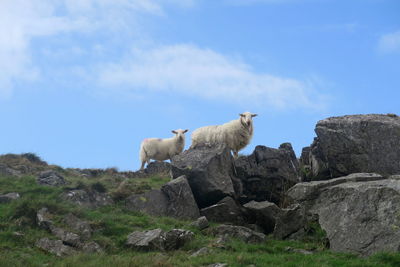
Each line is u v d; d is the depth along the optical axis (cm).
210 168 2262
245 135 2544
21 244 1789
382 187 1866
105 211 2155
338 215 1934
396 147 2295
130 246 1816
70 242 1817
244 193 2328
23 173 2561
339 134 2339
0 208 2056
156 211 2188
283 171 2355
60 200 2141
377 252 1714
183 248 1819
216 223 2131
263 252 1822
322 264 1622
